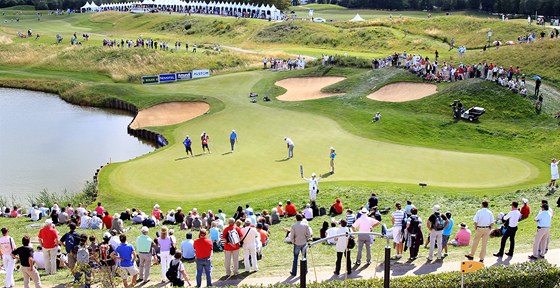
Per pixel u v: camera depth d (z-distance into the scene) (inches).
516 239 1007.0
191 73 3513.8
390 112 2495.1
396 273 865.5
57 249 960.3
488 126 2301.9
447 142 2180.1
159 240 901.2
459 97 2529.5
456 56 3587.6
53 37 4933.6
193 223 1254.9
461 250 967.0
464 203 1380.4
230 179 1747.0
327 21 5885.8
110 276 769.6
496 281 756.6
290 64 3472.0
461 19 4542.3
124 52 4138.8
